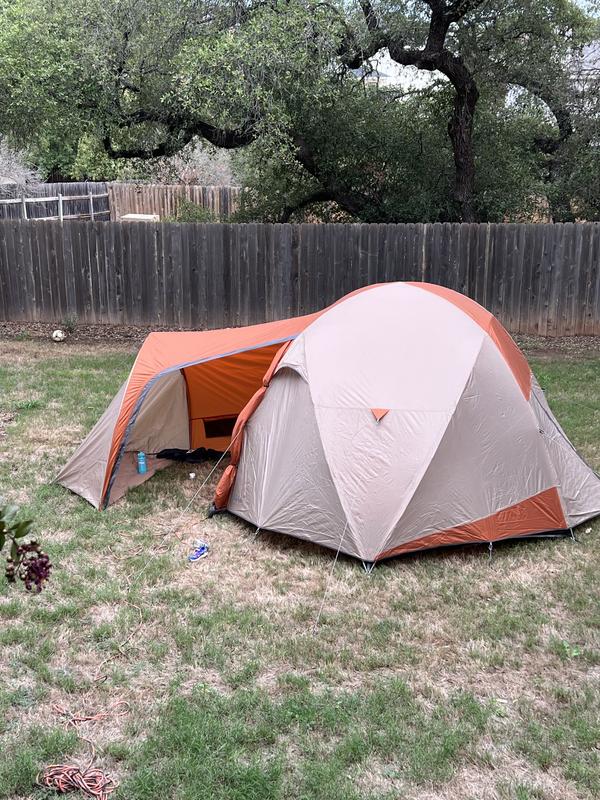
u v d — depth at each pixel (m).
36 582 1.92
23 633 4.23
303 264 12.43
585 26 14.80
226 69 11.05
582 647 4.19
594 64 14.91
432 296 6.05
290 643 4.21
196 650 4.12
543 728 3.51
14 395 8.89
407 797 3.09
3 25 11.75
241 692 3.75
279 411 5.71
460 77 12.57
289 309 12.62
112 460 6.04
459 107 12.99
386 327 5.75
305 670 3.97
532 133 14.95
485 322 6.03
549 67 14.12
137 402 6.13
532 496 5.46
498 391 5.48
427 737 3.44
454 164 14.01
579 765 3.26
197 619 4.42
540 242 11.95
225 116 11.63
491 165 14.08
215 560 5.22
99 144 13.88
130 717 3.58
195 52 11.27
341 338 5.75
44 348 11.52
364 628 4.39
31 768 3.21
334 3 12.02
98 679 3.87
